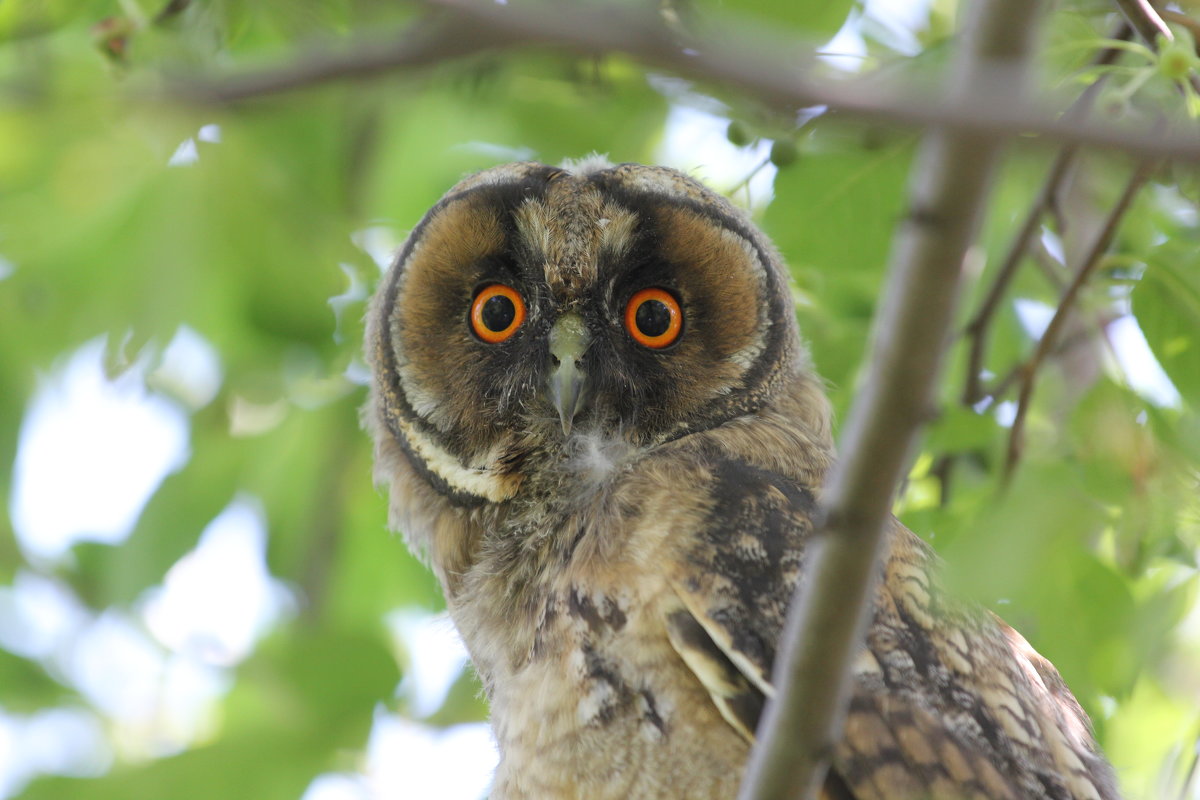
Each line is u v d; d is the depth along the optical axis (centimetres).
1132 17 878
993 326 1165
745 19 971
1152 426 924
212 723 1293
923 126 338
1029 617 895
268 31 1110
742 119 920
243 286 1110
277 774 1123
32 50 945
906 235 500
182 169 1032
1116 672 928
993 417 995
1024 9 421
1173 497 899
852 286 1214
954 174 479
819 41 982
